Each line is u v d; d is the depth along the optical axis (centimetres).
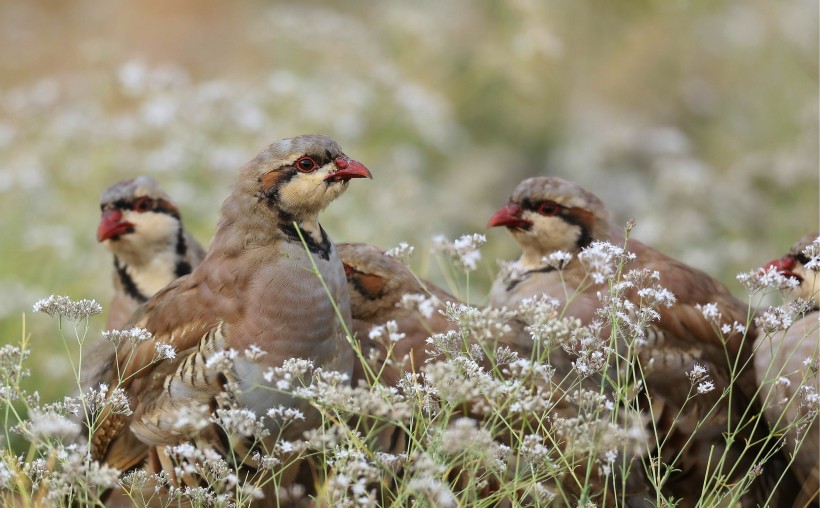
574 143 2272
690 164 2045
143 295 1277
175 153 1766
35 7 2884
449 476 948
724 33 2459
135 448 962
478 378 798
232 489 925
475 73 2267
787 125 2148
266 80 2234
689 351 1065
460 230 1942
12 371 814
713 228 1861
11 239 1636
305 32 2238
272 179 924
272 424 898
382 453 820
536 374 873
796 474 1059
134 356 947
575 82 2431
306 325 911
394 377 1000
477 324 803
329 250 945
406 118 2045
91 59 2214
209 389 900
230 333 904
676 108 2409
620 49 2469
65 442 935
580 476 988
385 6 2769
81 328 1403
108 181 1781
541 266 1160
